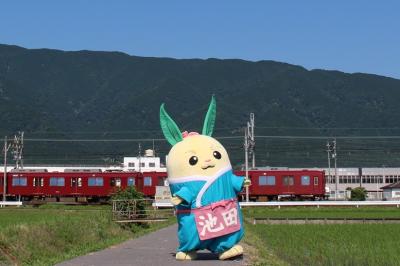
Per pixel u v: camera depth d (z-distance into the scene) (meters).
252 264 16.36
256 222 39.81
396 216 43.84
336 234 29.84
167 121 18.23
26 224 21.70
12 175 64.44
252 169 63.75
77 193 63.62
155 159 108.50
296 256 20.62
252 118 68.50
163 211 42.59
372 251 21.75
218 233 16.81
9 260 17.52
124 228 31.55
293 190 62.12
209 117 18.64
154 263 16.61
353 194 84.12
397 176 113.25
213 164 17.06
